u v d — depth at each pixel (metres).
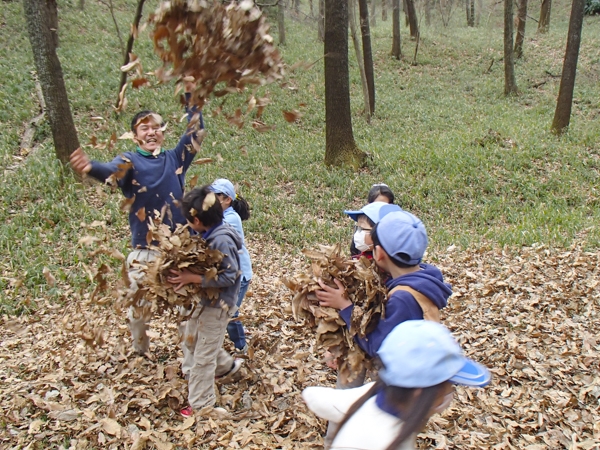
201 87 2.77
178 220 3.91
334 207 10.36
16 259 7.21
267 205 10.23
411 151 13.02
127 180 3.76
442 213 10.31
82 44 19.67
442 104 18.94
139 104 15.25
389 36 28.06
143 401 3.80
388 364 1.47
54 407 3.73
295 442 3.45
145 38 20.50
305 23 31.22
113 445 3.37
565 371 4.37
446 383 1.48
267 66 2.78
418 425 1.39
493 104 19.20
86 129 13.58
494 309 5.68
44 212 8.70
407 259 2.43
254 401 3.96
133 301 3.31
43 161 10.95
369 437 1.45
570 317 5.44
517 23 24.22
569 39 14.15
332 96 12.09
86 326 3.70
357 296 2.51
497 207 10.45
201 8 2.60
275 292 6.44
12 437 3.46
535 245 7.84
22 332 5.23
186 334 3.75
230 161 12.45
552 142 13.91
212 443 3.39
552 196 10.92
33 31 9.62
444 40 27.80
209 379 3.67
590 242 7.89
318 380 4.26
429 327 1.52
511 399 4.00
